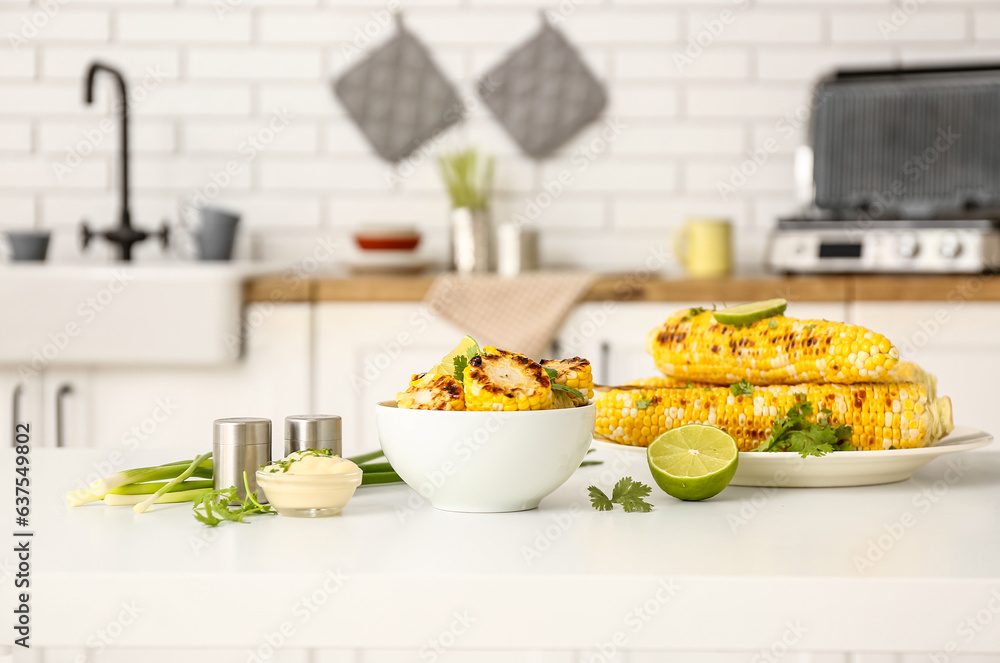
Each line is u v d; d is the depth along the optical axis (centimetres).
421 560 62
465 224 246
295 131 263
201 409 215
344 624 58
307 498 75
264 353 215
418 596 58
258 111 262
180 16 261
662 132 263
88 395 214
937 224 213
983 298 208
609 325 216
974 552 64
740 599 58
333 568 60
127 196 245
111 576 58
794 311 212
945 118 235
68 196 262
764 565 61
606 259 264
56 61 260
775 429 88
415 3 262
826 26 259
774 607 58
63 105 261
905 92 236
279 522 74
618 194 264
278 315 214
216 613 58
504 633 58
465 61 263
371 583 58
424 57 263
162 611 58
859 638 57
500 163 265
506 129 263
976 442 92
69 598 58
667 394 92
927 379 96
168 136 262
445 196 265
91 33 260
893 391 89
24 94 260
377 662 186
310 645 59
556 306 214
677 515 77
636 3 261
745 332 93
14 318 209
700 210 263
